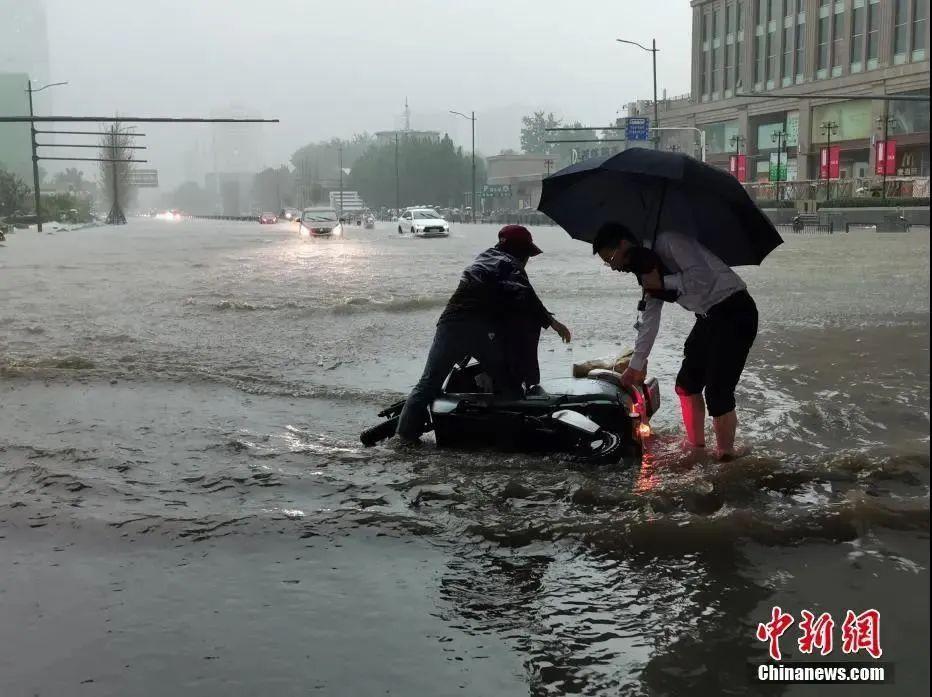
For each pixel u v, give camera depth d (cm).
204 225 9850
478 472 448
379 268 2011
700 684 250
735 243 446
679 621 287
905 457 446
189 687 251
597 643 274
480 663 263
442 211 11119
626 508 391
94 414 592
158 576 329
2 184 8894
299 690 249
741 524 362
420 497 413
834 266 1816
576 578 322
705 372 462
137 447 507
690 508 392
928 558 329
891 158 5500
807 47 6788
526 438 477
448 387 514
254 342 893
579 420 456
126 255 2758
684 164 428
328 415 589
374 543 358
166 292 1427
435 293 1344
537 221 7188
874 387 621
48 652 271
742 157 7275
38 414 591
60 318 1088
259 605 303
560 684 251
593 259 2275
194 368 752
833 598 299
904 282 1427
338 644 275
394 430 503
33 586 321
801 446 478
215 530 374
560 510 390
